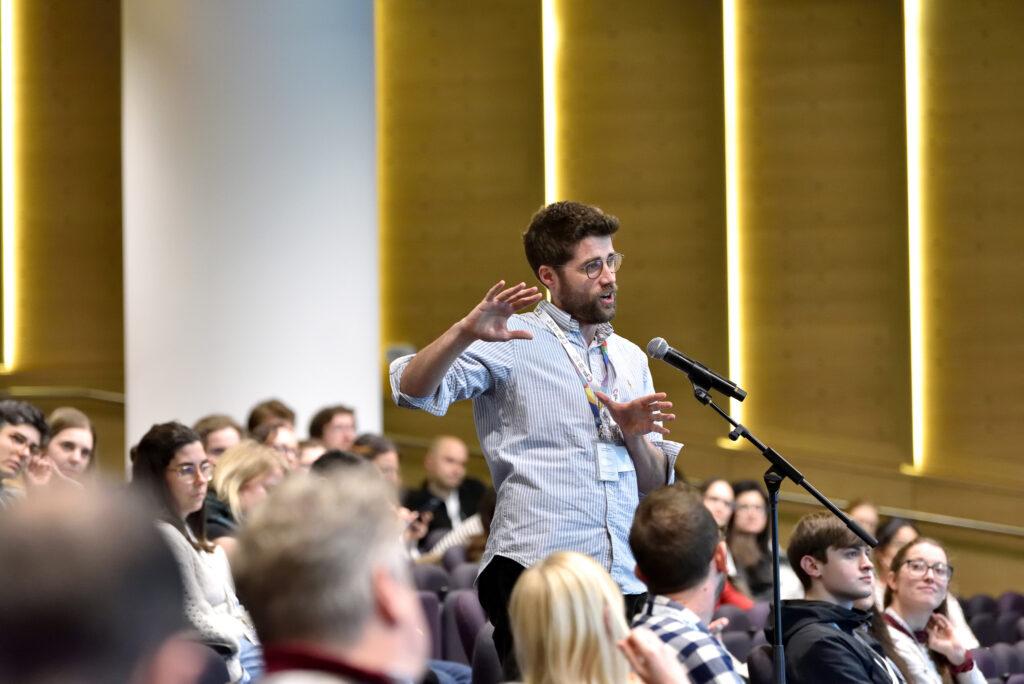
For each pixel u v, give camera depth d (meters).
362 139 12.59
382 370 17.20
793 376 16.67
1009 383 16.33
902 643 6.75
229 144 12.11
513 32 17.20
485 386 4.93
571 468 4.85
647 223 16.95
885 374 16.55
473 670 5.59
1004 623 10.80
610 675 3.80
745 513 10.93
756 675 5.80
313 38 12.32
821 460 16.50
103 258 17.14
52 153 17.20
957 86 16.48
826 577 6.29
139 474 6.67
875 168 16.62
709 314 16.81
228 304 12.09
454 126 17.30
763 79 16.81
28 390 16.94
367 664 1.84
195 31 12.10
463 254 17.22
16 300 17.12
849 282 16.64
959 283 16.47
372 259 12.66
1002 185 16.38
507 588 4.82
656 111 17.00
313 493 1.93
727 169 16.81
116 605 1.28
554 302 5.10
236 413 12.09
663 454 5.10
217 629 6.36
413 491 13.25
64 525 1.29
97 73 17.23
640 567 4.70
